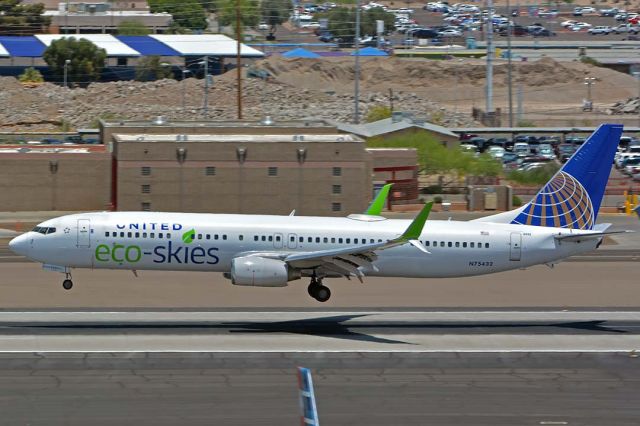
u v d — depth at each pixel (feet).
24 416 537.65
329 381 614.34
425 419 547.08
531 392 600.80
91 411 548.31
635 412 566.36
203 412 549.54
